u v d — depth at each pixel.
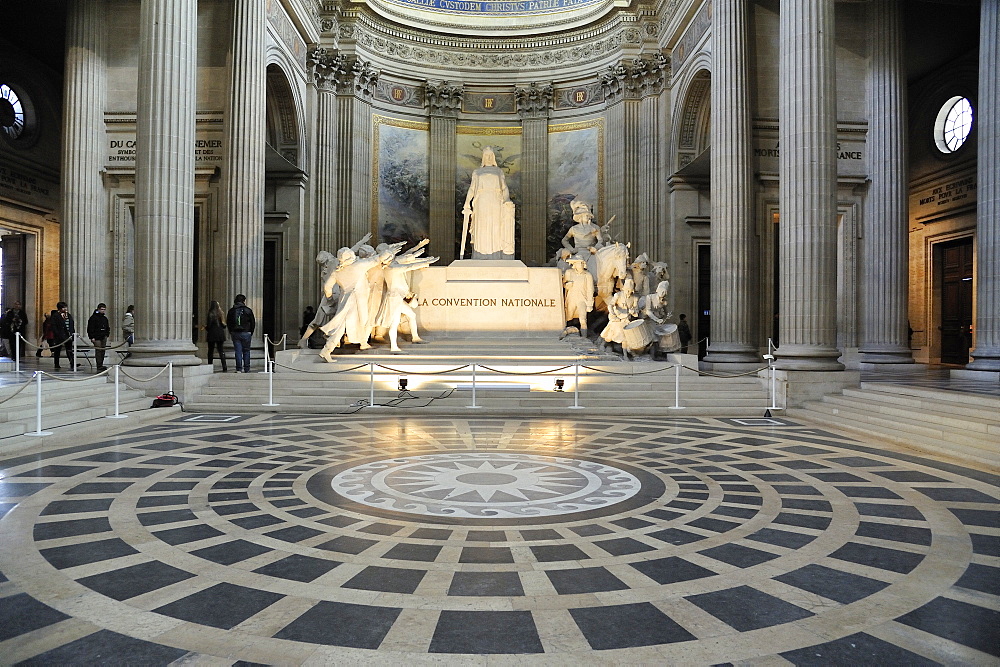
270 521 4.61
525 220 23.55
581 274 14.76
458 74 23.47
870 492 5.54
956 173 19.28
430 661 2.69
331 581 3.54
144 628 2.96
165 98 10.88
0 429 7.38
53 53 19.41
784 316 11.55
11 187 18.83
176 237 10.99
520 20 23.83
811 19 11.35
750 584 3.53
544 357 12.40
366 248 13.59
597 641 2.87
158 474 6.04
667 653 2.77
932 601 3.31
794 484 5.82
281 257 19.28
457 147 23.75
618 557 3.94
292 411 10.26
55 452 7.05
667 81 20.42
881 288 16.11
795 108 11.42
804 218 11.30
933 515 4.86
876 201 16.19
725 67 15.09
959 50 18.89
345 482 5.77
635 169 21.25
